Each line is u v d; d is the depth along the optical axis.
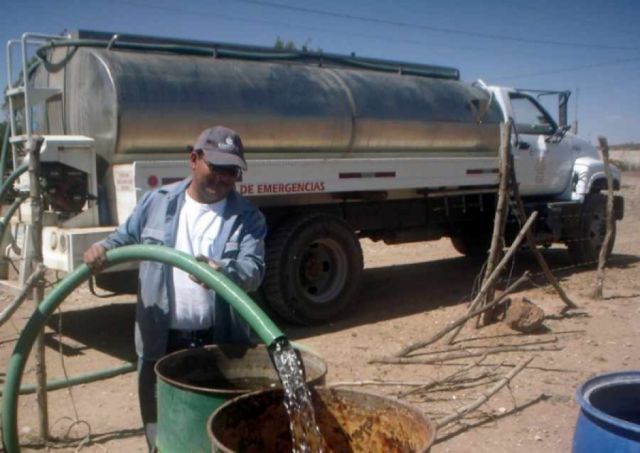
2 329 7.32
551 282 8.05
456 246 11.16
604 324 7.57
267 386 3.41
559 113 10.66
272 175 6.93
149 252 3.11
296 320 7.33
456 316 7.90
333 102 7.69
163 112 6.45
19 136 7.11
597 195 11.03
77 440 4.62
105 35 6.80
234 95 6.94
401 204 8.79
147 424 3.55
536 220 10.41
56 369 6.07
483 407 5.20
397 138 8.34
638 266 11.32
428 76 9.49
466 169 8.93
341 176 7.49
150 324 3.45
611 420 3.01
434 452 4.47
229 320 3.46
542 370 6.05
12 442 3.68
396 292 9.28
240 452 2.78
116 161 6.39
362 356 6.41
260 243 3.36
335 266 7.68
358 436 2.85
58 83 7.06
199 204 3.37
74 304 8.57
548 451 4.51
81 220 6.38
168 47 7.01
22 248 6.27
